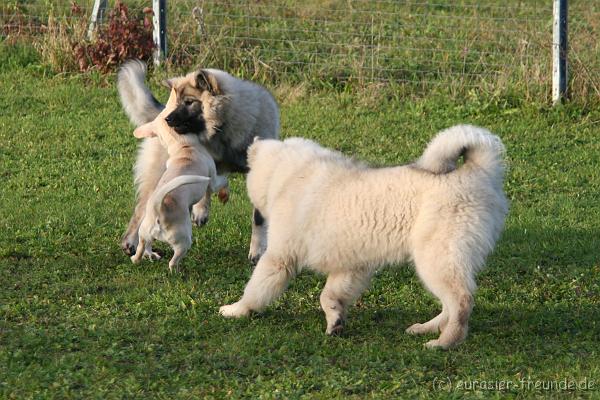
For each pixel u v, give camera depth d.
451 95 13.53
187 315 7.05
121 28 14.25
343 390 5.77
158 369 6.01
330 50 15.06
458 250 6.16
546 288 7.83
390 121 12.88
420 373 6.03
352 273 6.77
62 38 14.56
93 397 5.59
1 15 15.59
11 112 12.84
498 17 16.91
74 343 6.42
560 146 11.97
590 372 6.08
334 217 6.54
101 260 8.32
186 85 8.53
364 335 6.84
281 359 6.28
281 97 13.60
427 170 6.33
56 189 10.34
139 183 8.70
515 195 10.41
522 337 6.73
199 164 8.20
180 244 7.85
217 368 6.09
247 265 8.36
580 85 13.08
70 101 13.29
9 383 5.69
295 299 7.51
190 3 15.66
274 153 7.12
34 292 7.49
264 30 15.43
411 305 7.46
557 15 12.85
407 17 16.69
